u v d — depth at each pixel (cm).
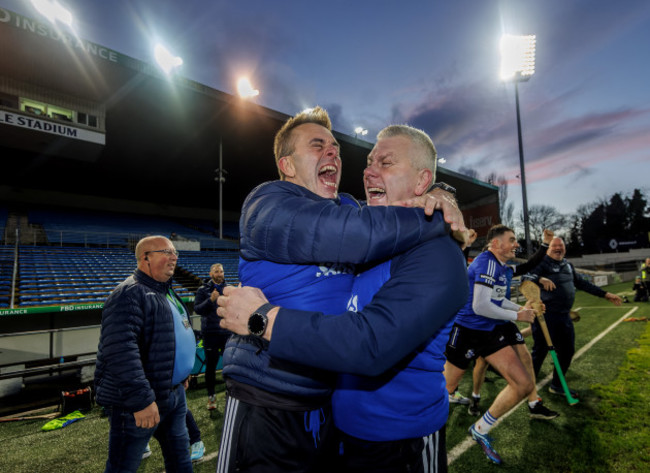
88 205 2266
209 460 295
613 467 266
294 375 100
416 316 76
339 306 103
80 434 353
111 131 1659
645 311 1088
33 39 1059
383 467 97
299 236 85
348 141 1861
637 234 4325
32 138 1228
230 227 2728
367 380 98
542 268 409
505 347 289
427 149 118
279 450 99
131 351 183
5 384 439
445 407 106
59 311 742
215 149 1930
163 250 213
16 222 1811
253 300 85
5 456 309
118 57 1220
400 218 85
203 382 522
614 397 403
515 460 280
